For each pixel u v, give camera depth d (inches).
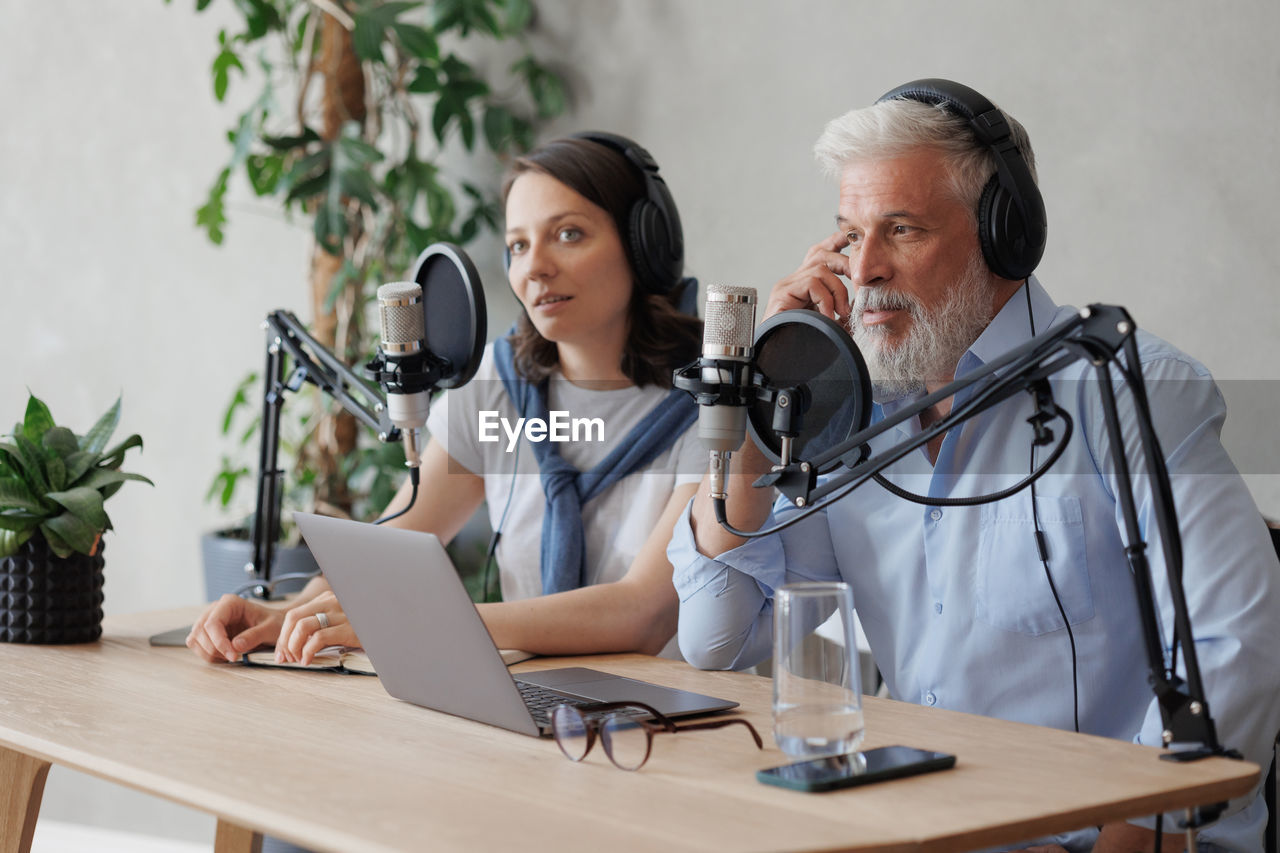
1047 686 51.8
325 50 108.0
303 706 46.8
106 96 122.9
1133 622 50.6
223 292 118.8
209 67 118.3
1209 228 80.7
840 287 56.6
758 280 96.7
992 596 52.1
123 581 124.6
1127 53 82.4
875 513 57.2
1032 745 40.6
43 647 58.7
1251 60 79.0
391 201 105.5
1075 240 85.0
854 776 35.6
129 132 122.0
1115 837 43.9
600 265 71.3
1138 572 36.7
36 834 119.5
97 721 44.0
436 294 53.4
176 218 120.6
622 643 60.1
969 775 36.9
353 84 108.5
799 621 37.1
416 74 103.3
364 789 35.3
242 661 54.8
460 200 109.4
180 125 119.9
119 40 122.0
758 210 96.3
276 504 65.7
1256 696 43.4
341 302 107.4
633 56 101.3
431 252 53.0
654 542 63.9
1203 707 37.2
